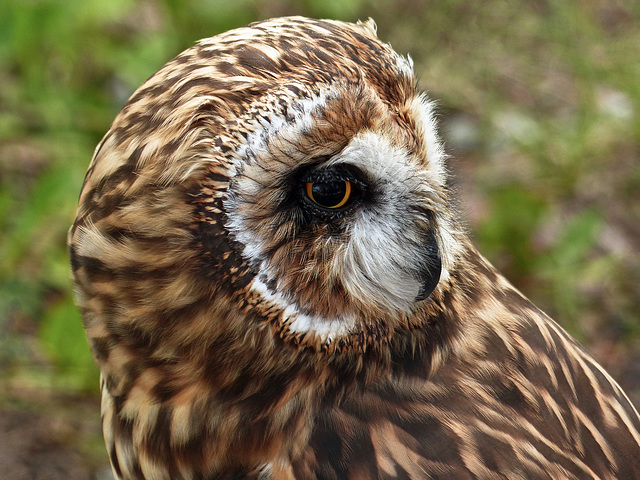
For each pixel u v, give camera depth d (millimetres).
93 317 2166
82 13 2385
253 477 2162
